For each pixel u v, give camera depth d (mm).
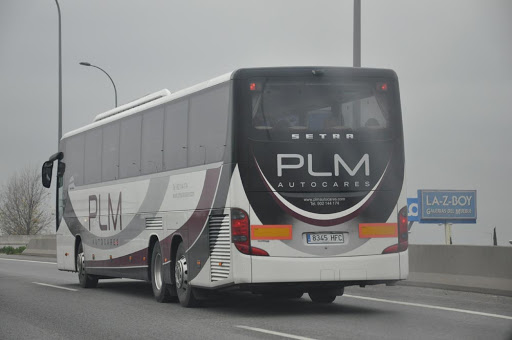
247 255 12805
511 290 16047
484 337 10297
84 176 20812
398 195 13258
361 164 13141
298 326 11711
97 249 19781
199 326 11992
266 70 13109
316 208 12953
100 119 20531
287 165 12977
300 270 12820
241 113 13016
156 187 16234
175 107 15430
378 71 13367
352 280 12961
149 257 16703
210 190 13773
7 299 17078
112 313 14086
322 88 13172
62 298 17312
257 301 15914
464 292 17078
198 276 14234
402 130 13391
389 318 12500
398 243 13211
